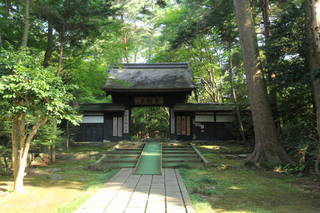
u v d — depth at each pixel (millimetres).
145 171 10164
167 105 19641
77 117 6988
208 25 14883
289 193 6816
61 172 10000
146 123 28281
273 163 10547
